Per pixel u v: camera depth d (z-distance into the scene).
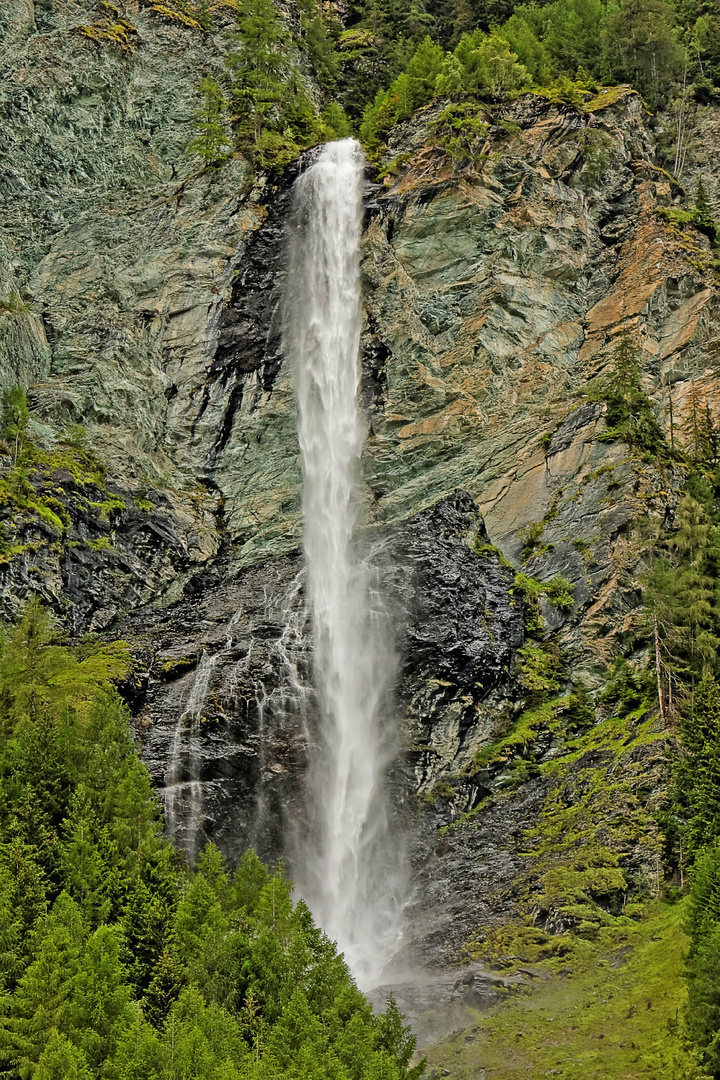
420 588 68.44
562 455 75.88
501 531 75.31
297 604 71.56
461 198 89.19
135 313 89.25
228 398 87.38
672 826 50.88
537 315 85.56
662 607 60.75
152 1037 35.56
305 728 63.47
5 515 69.25
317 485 83.25
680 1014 41.62
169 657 66.44
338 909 58.38
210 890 44.91
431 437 81.94
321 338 88.50
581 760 59.56
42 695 57.75
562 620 67.56
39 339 84.94
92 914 43.62
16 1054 36.31
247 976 41.31
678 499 70.12
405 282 87.88
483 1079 41.75
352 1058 37.38
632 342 81.06
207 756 60.38
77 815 47.81
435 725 63.34
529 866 53.84
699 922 42.91
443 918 52.78
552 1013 44.47
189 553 77.94
